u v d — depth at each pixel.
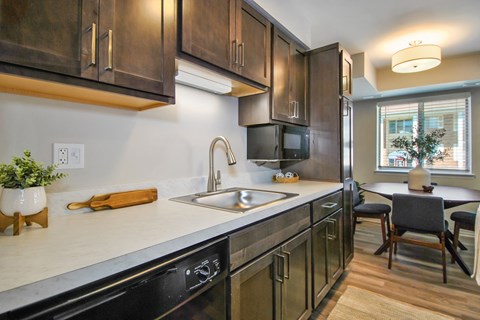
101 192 1.22
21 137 0.99
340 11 2.40
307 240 1.64
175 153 1.59
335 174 2.27
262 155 2.07
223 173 1.94
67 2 0.81
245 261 1.10
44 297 0.54
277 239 1.33
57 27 0.79
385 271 2.48
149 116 1.45
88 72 0.86
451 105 4.02
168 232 0.85
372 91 4.09
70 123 1.13
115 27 0.93
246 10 1.60
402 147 3.30
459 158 3.96
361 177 4.75
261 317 1.21
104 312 0.62
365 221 4.27
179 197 1.54
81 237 0.80
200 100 1.76
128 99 1.12
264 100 1.90
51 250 0.69
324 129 2.32
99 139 1.23
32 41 0.74
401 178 4.36
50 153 1.07
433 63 2.91
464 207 3.85
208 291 0.91
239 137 2.10
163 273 0.75
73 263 0.61
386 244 2.91
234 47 1.49
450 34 2.87
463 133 3.93
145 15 1.03
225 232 1.00
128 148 1.35
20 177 0.84
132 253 0.69
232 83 1.63
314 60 2.36
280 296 1.34
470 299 1.99
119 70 0.94
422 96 4.20
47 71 0.78
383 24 2.66
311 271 1.69
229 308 1.01
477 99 3.81
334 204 2.07
